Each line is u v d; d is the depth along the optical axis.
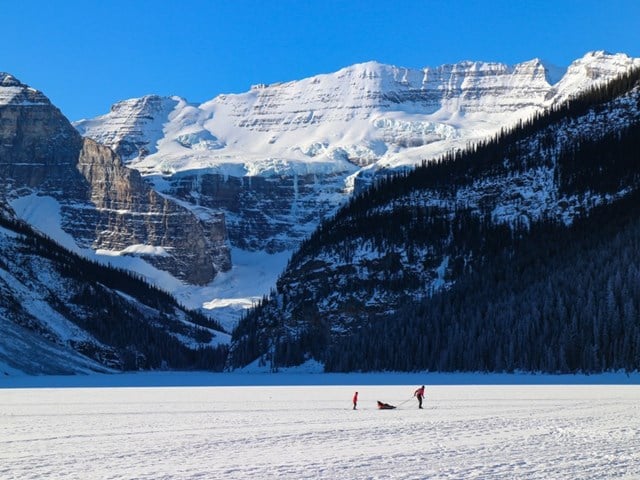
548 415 79.75
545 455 52.56
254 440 62.31
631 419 74.44
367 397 119.19
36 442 62.56
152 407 102.00
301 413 89.81
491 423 72.62
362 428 70.31
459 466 48.84
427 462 50.34
